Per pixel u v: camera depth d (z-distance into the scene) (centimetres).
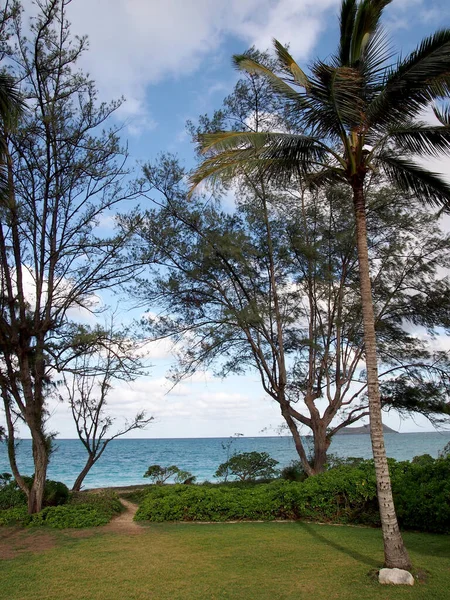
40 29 1287
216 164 827
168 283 1557
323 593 612
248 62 816
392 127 779
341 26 773
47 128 1302
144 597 618
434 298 1630
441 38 671
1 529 1158
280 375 1633
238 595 617
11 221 1254
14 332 1288
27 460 5550
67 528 1143
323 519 1188
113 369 1324
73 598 618
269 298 1658
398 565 667
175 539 984
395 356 1711
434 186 800
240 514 1231
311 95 768
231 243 1508
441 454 1411
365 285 746
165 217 1524
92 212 1384
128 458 5638
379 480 702
